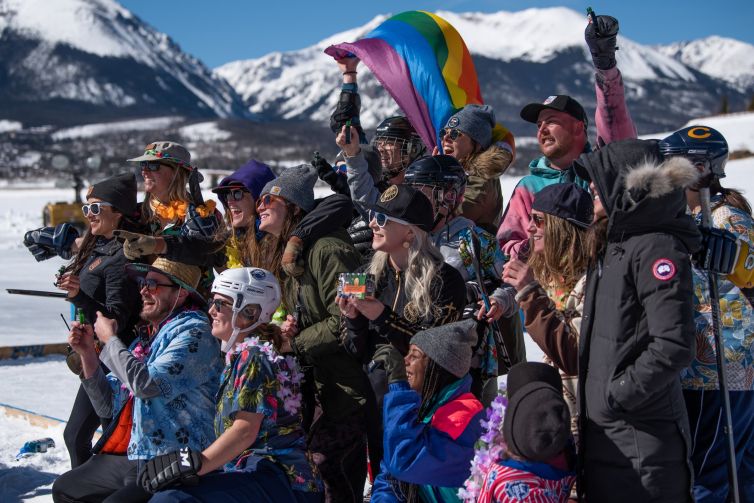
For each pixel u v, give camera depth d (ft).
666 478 12.84
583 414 13.43
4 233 141.69
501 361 17.78
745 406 16.01
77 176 142.41
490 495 13.41
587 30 18.84
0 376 35.73
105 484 17.22
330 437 17.52
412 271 16.43
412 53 24.00
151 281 16.89
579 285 14.87
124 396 17.57
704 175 15.84
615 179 13.25
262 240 19.53
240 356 14.93
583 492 13.57
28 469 22.56
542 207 15.07
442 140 21.93
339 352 17.49
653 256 12.54
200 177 21.80
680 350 12.14
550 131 20.72
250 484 14.76
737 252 14.37
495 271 18.31
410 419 14.64
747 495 16.03
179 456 14.47
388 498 15.40
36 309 57.62
